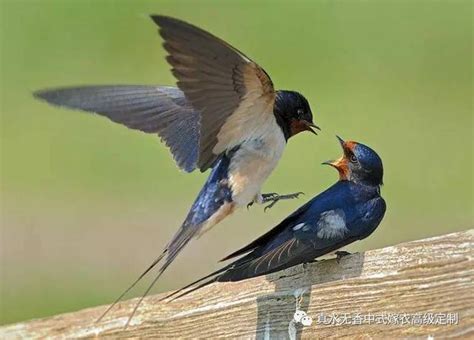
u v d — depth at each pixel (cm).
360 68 2273
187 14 2486
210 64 672
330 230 766
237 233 1619
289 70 2273
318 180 1770
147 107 843
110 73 2300
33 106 2142
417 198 1805
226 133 760
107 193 1838
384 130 2009
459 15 2455
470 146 1969
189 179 1841
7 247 1706
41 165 1936
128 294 1628
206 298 756
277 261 741
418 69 2269
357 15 2462
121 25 2445
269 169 804
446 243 736
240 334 751
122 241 1712
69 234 1733
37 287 1658
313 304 745
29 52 2370
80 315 757
